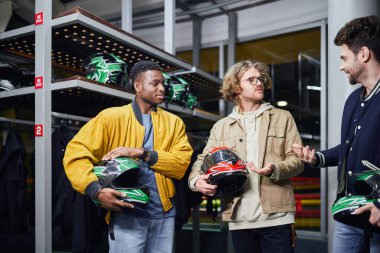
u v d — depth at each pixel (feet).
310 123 14.56
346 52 4.66
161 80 5.54
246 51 15.35
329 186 7.06
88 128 5.20
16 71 7.61
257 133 5.78
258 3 14.73
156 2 14.64
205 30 15.79
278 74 15.02
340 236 5.22
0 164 8.28
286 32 14.29
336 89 7.09
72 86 6.02
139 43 7.30
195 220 11.96
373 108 4.53
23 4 10.14
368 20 4.56
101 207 5.19
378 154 4.46
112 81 6.74
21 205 8.37
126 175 5.35
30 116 10.39
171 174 5.45
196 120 10.81
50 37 6.19
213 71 15.87
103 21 6.34
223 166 5.19
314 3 13.74
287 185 5.59
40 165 6.03
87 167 4.95
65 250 12.76
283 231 5.44
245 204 5.53
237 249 5.69
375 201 3.95
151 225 5.32
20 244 13.58
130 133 5.44
